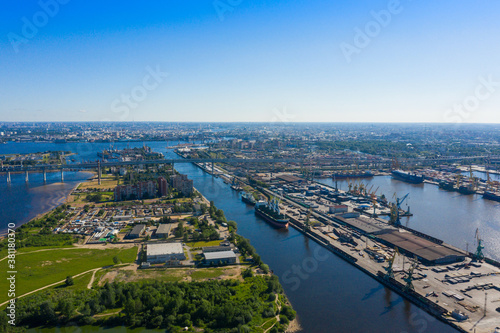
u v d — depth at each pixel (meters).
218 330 196.75
